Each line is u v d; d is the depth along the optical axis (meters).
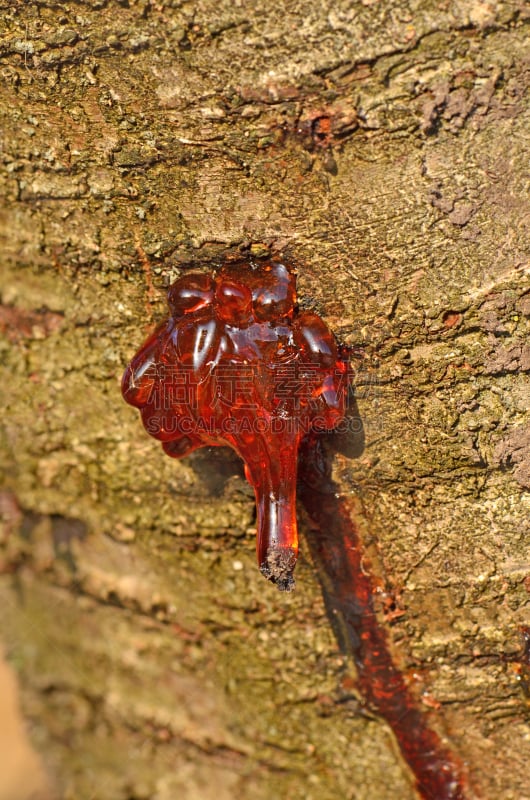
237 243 0.38
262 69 0.37
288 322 0.37
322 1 0.36
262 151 0.37
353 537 0.39
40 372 0.39
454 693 0.39
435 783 0.39
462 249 0.37
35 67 0.37
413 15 0.36
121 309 0.39
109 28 0.37
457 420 0.38
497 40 0.36
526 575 0.38
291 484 0.38
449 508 0.38
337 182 0.37
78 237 0.38
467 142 0.37
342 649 0.39
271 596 0.39
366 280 0.38
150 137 0.37
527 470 0.38
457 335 0.37
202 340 0.37
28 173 0.38
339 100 0.37
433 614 0.39
